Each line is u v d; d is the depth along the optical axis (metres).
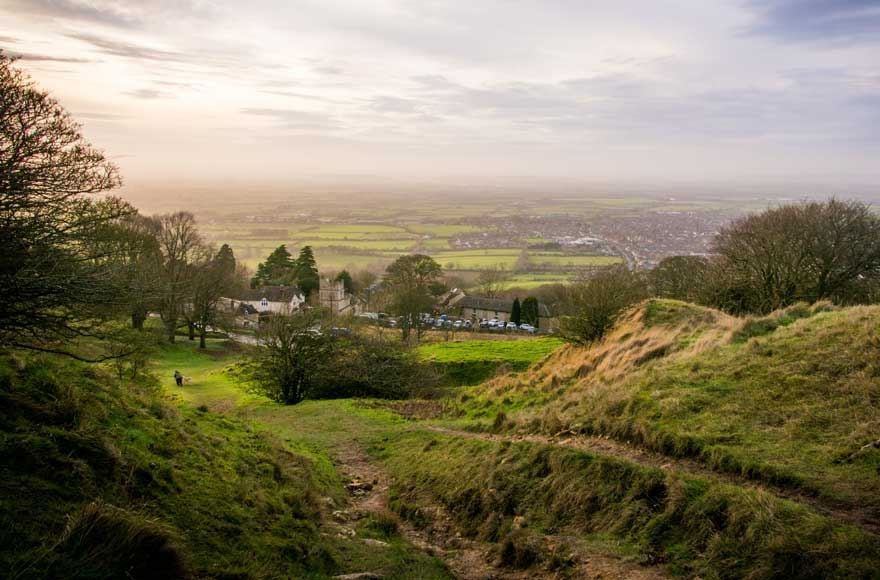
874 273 37.97
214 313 59.75
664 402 14.27
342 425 23.56
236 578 7.46
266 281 106.06
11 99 8.54
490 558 10.24
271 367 33.97
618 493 10.54
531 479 12.30
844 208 39.19
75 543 6.23
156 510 8.21
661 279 57.53
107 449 8.90
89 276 9.91
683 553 8.76
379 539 11.20
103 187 10.10
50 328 9.89
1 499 6.63
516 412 21.05
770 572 7.71
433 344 53.72
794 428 11.58
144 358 23.98
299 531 10.07
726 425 12.38
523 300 94.62
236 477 11.15
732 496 9.19
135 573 6.27
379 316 79.62
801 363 14.52
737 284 41.78
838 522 8.19
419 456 17.05
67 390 10.30
